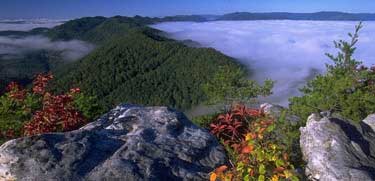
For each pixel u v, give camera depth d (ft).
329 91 37.17
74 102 35.01
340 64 42.57
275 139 26.25
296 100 38.88
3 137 31.81
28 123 30.40
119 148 23.25
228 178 19.69
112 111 29.12
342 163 22.48
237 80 49.80
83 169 21.04
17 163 20.67
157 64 519.60
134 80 469.98
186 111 386.93
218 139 28.55
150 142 24.13
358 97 36.35
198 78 449.06
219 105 48.93
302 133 26.68
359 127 26.91
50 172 20.44
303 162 24.67
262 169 19.03
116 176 21.01
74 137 23.08
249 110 28.78
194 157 24.11
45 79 35.53
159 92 446.19
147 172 21.76
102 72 490.49
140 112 28.35
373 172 22.39
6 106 33.22
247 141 21.62
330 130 25.05
